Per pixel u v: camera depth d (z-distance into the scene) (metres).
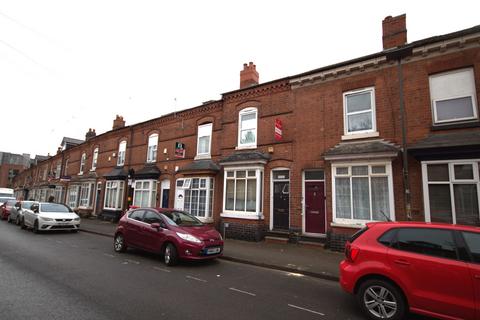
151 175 17.12
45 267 6.68
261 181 11.80
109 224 17.67
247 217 11.53
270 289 5.66
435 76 8.64
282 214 11.33
